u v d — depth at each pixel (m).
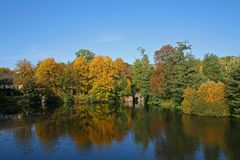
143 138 37.81
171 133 40.31
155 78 77.88
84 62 94.25
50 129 44.12
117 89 94.06
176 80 67.00
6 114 60.62
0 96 76.69
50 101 86.00
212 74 81.38
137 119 53.72
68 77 91.44
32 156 30.23
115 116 58.41
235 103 50.03
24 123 49.59
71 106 79.69
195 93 57.91
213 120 49.97
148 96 90.81
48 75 89.19
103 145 34.53
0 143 35.44
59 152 31.66
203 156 29.61
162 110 67.38
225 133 39.47
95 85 89.56
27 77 82.56
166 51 79.50
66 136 39.34
